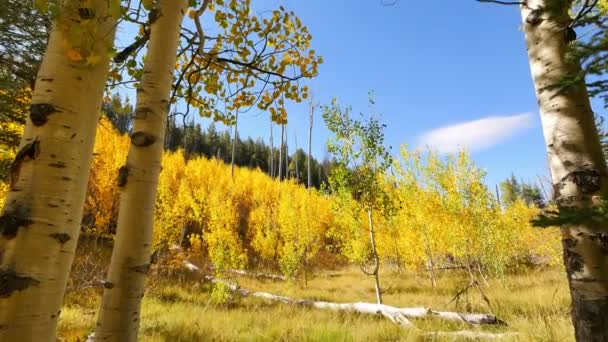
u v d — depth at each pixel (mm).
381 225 18156
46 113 1196
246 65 3293
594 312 1340
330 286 15734
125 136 20562
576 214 1012
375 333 5812
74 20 1279
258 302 9836
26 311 1032
